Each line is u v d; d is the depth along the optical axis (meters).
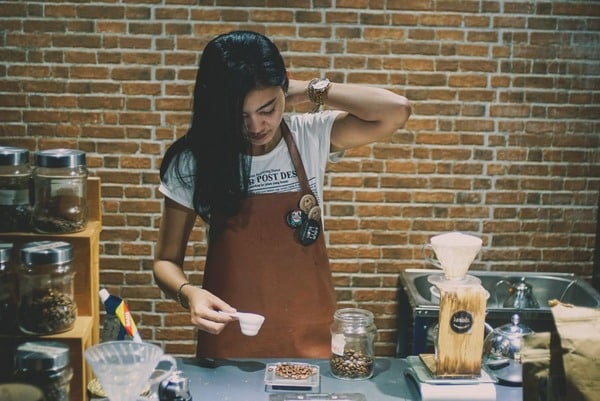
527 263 4.05
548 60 3.89
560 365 1.59
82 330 1.76
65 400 1.64
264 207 2.23
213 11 3.81
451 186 3.98
